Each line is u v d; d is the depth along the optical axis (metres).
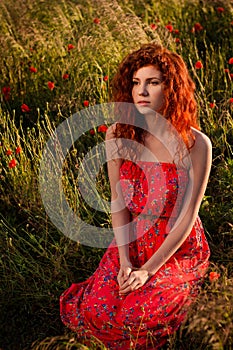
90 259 3.91
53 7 6.72
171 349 2.99
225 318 2.91
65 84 5.55
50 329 3.54
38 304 3.66
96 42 5.66
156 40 5.63
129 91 3.35
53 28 6.35
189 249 3.38
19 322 3.63
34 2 6.84
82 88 5.31
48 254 4.02
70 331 3.43
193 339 3.02
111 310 3.16
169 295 3.12
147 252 3.37
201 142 3.35
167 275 3.21
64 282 3.73
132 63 3.28
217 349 2.72
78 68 5.55
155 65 3.20
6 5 6.81
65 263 3.76
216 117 4.82
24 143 4.57
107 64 5.54
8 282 3.77
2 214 4.41
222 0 6.61
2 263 3.76
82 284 3.49
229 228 3.98
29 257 3.99
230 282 3.09
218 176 4.39
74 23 6.45
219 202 4.25
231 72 5.55
